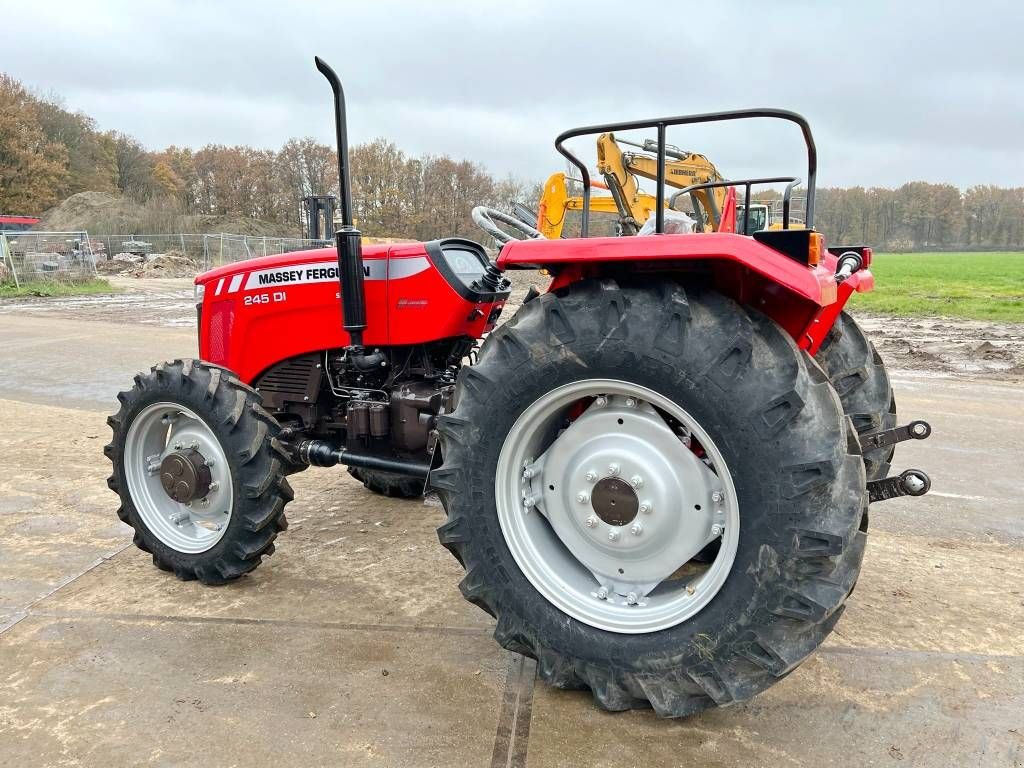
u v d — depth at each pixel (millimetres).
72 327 13312
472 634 2842
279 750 2172
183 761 2125
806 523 1976
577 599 2357
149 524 3406
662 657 2182
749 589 2049
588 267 2340
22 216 53062
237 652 2705
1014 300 18375
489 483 2393
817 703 2418
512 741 2213
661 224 2309
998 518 4121
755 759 2150
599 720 2314
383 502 4375
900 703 2424
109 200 52875
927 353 10117
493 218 3477
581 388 2244
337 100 3016
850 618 2977
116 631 2857
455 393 2512
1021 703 2428
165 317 15148
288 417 3793
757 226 11852
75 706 2379
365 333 3414
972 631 2883
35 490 4500
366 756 2146
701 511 2240
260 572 3414
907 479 2389
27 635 2820
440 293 3262
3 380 8273
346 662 2639
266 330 3689
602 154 9180
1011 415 6594
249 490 3123
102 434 5871
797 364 2045
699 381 2061
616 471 2314
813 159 2273
